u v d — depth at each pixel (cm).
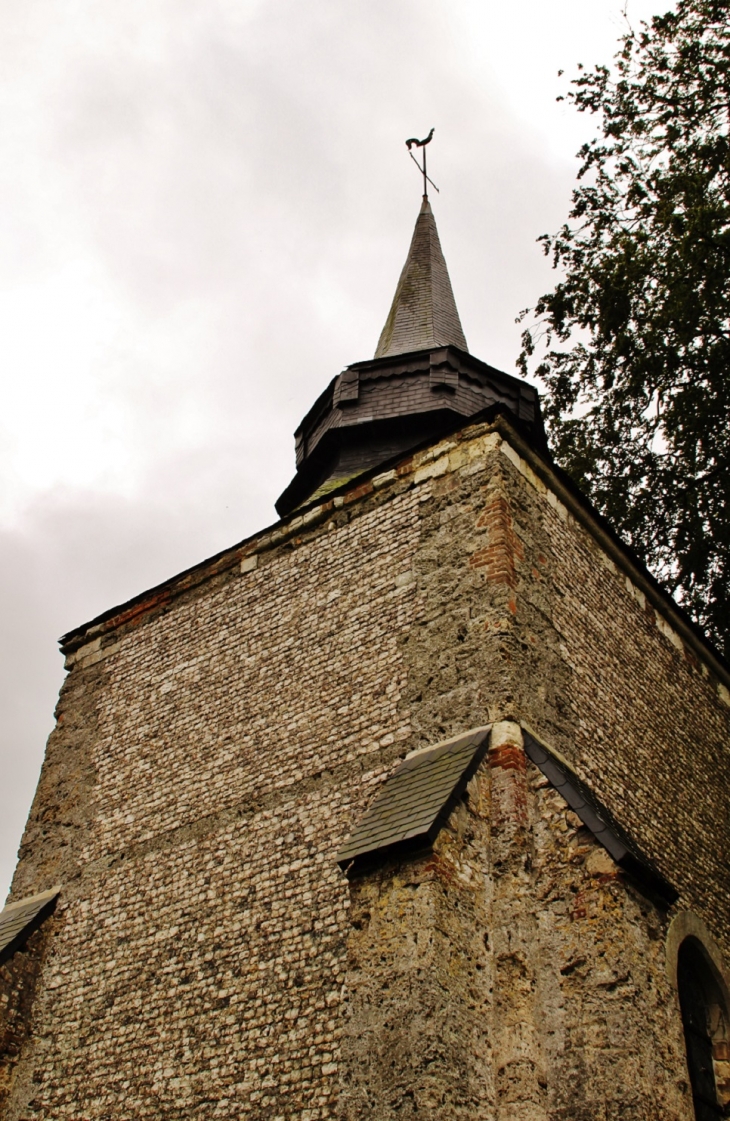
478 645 940
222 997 929
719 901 1083
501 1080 730
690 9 1462
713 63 1449
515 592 967
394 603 1040
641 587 1212
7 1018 1062
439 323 1666
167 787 1133
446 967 732
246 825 1022
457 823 803
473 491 1045
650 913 802
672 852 1034
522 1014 750
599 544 1163
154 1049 952
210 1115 870
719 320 1376
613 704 1049
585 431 1555
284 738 1050
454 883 773
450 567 1012
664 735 1126
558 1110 721
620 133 1489
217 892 1002
